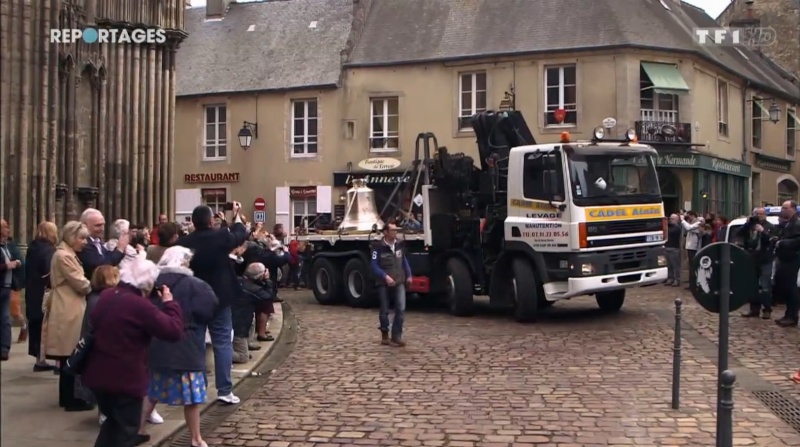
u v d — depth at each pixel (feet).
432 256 51.21
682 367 32.17
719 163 90.38
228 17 104.83
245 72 97.09
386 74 90.84
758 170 101.76
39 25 46.01
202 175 97.19
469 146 87.56
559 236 42.55
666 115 86.17
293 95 93.86
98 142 55.62
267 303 39.37
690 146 86.38
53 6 47.34
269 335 40.29
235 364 33.99
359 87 91.71
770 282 45.16
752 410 25.63
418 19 94.63
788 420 24.53
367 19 97.45
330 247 59.67
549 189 43.09
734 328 41.93
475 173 50.29
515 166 45.06
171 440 23.18
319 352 37.40
